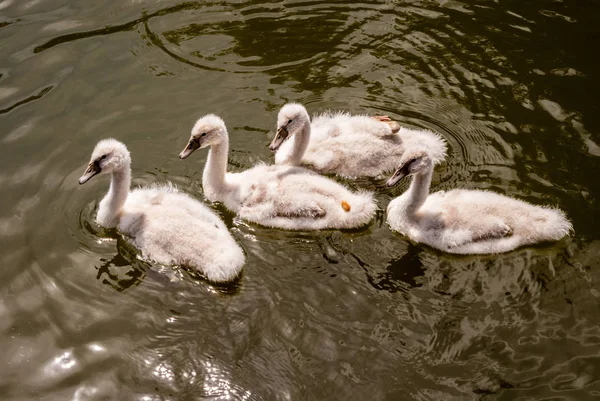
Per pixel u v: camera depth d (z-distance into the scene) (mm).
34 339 2250
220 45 3012
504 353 2201
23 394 2162
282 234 2459
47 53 2959
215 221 2426
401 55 2973
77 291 2338
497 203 2422
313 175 2518
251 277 2357
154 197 2480
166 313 2287
